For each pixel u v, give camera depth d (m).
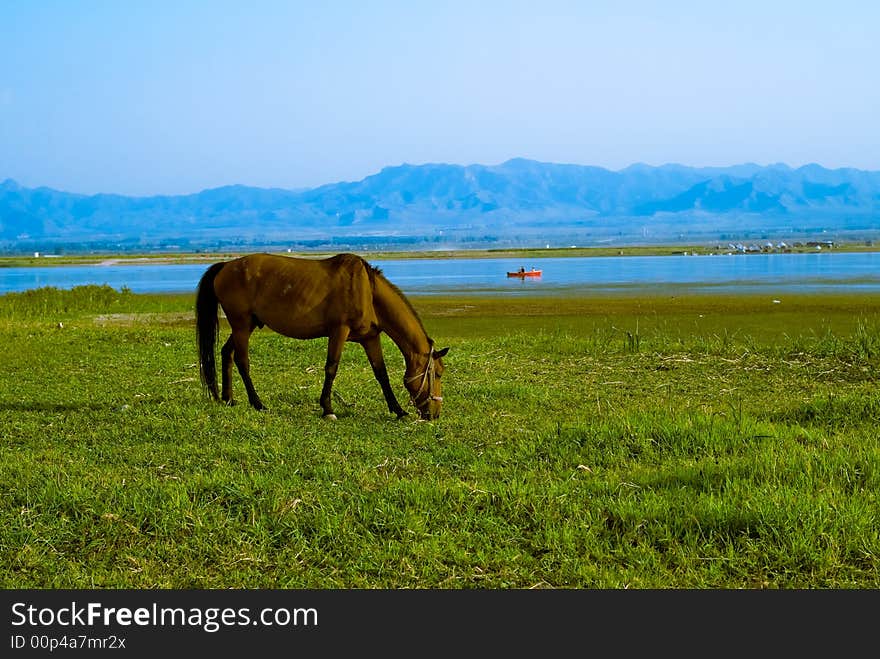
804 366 13.84
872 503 6.67
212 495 7.04
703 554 6.02
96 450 8.61
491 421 9.98
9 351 15.86
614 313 26.59
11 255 179.62
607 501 6.86
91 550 6.20
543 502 6.82
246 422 9.84
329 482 7.44
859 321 22.55
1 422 9.80
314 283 10.26
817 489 7.02
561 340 17.14
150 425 9.66
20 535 6.27
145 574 5.88
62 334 18.62
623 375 13.29
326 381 10.34
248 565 5.99
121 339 17.73
